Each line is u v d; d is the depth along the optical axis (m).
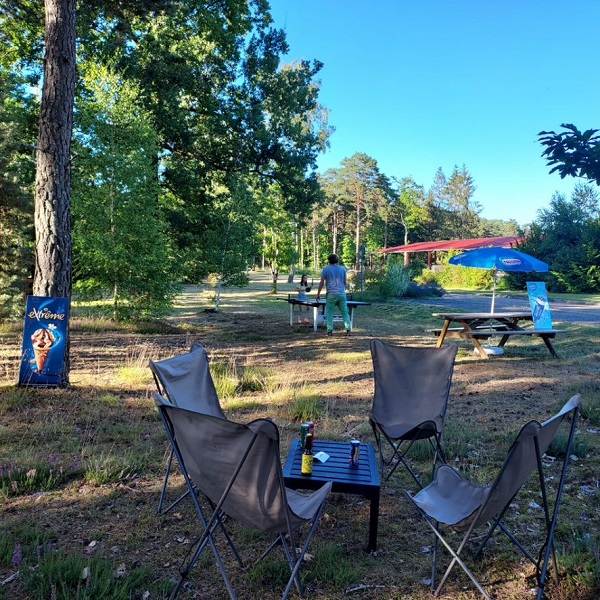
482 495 3.00
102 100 14.09
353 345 11.87
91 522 3.51
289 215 31.03
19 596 2.67
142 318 14.98
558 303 23.36
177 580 2.87
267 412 6.21
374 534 3.22
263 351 11.05
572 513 3.73
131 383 7.52
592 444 5.12
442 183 91.50
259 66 20.17
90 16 10.55
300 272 63.69
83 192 13.97
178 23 18.33
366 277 28.78
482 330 10.52
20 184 13.70
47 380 6.76
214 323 16.58
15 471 4.12
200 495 3.92
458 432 5.37
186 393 4.01
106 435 5.21
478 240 41.62
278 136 20.75
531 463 2.67
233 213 19.92
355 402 6.75
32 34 16.11
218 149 19.86
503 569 3.03
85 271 14.49
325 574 2.92
